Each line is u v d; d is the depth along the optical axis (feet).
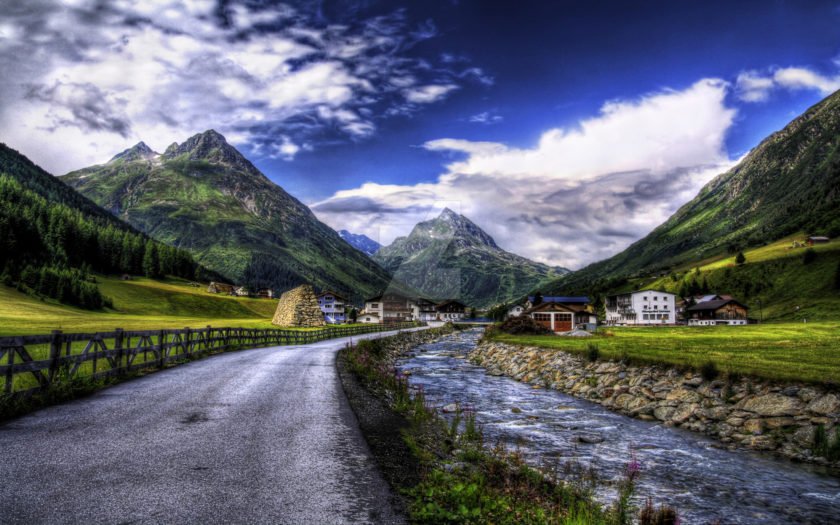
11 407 36.76
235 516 19.45
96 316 308.40
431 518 20.58
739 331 189.78
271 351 107.04
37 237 488.44
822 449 45.09
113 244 623.36
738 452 47.37
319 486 23.59
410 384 88.74
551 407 72.08
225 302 542.57
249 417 38.09
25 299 350.23
